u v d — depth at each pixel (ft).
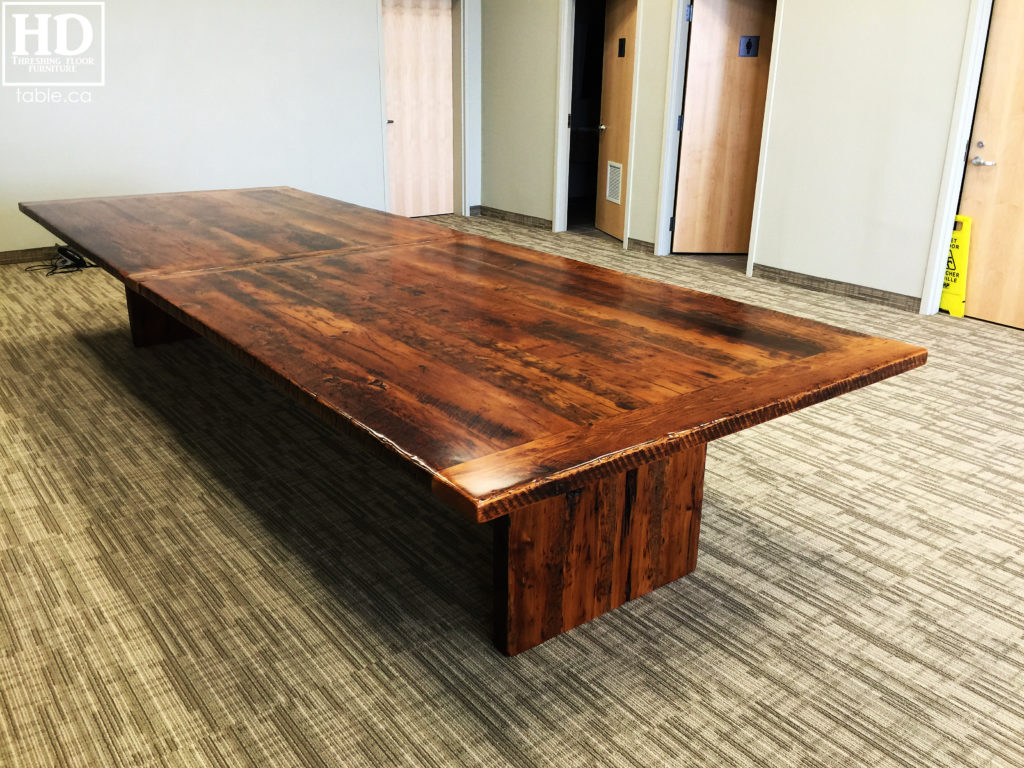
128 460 9.06
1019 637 6.42
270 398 10.90
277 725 5.37
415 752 5.17
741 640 6.33
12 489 8.40
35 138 17.44
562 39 20.89
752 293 16.55
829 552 7.58
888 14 14.66
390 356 6.14
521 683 5.81
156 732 5.29
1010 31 13.55
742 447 9.78
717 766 5.11
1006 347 13.52
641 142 19.88
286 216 11.94
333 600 6.70
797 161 16.69
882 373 6.00
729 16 18.15
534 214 23.40
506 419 5.04
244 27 19.51
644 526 6.60
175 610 6.54
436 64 23.71
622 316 7.22
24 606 6.55
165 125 18.99
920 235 14.99
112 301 15.28
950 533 7.94
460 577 7.06
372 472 8.93
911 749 5.28
